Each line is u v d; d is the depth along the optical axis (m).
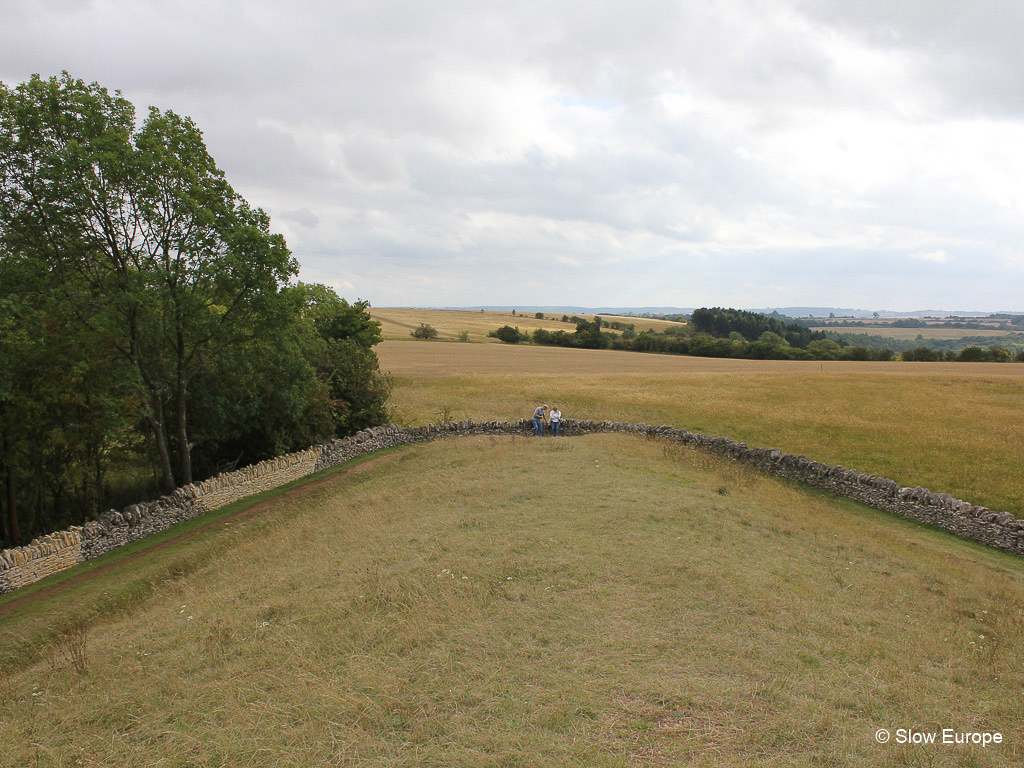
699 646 8.20
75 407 19.34
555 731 6.29
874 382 50.25
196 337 22.02
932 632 9.30
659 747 5.96
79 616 12.38
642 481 17.86
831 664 7.84
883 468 25.61
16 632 11.71
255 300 21.81
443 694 7.09
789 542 13.50
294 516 18.61
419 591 10.09
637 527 13.38
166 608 11.64
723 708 6.68
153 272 20.31
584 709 6.66
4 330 16.45
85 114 18.47
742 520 14.67
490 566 11.05
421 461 24.30
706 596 9.88
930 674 7.83
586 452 22.75
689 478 19.02
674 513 14.49
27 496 20.97
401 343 104.12
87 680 8.52
